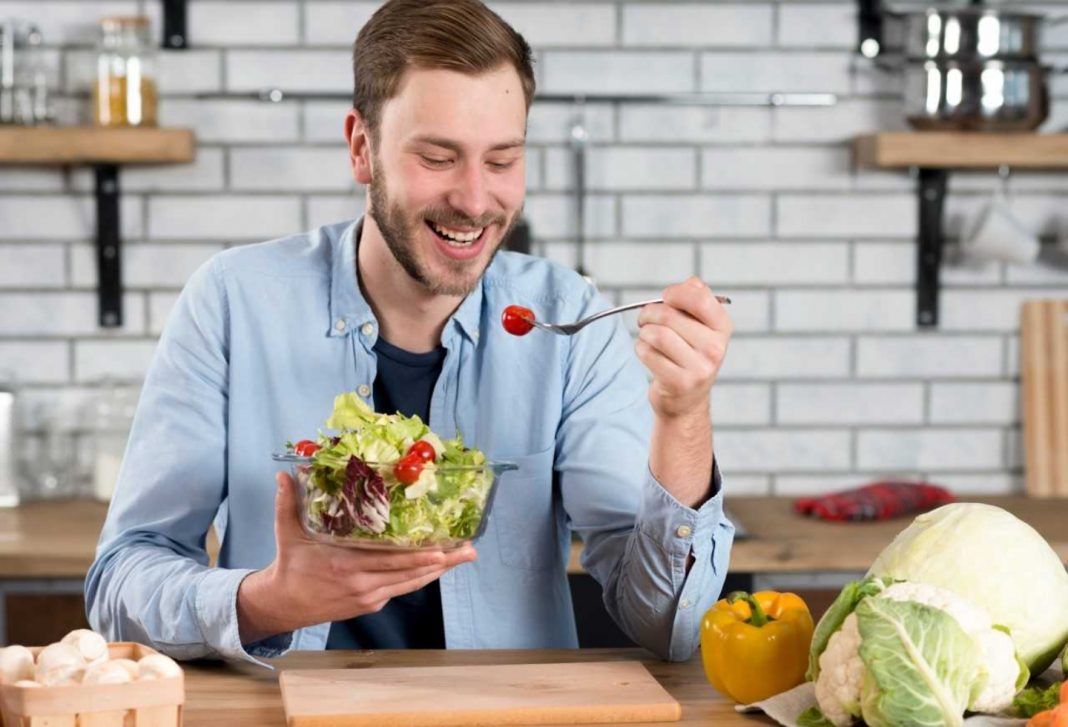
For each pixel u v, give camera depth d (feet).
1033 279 10.82
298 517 4.92
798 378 10.76
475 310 6.28
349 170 10.51
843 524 9.56
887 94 10.67
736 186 10.66
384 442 4.70
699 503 5.38
